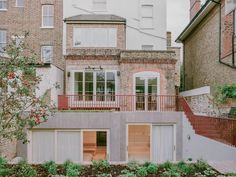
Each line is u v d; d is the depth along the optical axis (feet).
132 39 90.84
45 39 91.09
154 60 74.64
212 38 74.28
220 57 67.97
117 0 91.04
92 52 78.13
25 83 33.65
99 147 62.28
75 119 61.05
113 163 34.91
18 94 34.17
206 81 79.15
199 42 86.38
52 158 60.70
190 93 72.02
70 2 90.12
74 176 28.89
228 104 56.13
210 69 75.77
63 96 69.51
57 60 90.63
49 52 91.45
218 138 44.52
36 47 90.94
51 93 65.57
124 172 30.68
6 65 32.78
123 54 74.74
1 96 33.40
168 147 63.10
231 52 61.82
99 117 61.52
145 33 90.99
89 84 77.51
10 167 33.27
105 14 89.76
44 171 32.01
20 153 59.62
